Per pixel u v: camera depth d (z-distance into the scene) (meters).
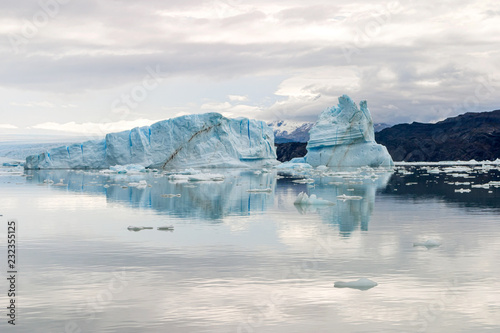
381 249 13.25
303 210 21.41
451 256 12.43
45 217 19.78
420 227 16.73
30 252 13.16
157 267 11.48
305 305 8.95
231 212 20.88
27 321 8.30
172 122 67.94
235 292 9.65
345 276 10.67
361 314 8.52
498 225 17.16
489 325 8.06
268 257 12.37
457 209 21.69
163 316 8.47
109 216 19.97
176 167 66.81
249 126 73.94
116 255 12.72
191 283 10.23
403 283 10.16
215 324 8.12
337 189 33.25
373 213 20.34
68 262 12.03
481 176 49.47
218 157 68.56
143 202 25.27
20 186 37.31
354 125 70.06
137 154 66.44
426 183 39.06
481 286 9.96
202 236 15.20
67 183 40.88
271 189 32.34
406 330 7.89
